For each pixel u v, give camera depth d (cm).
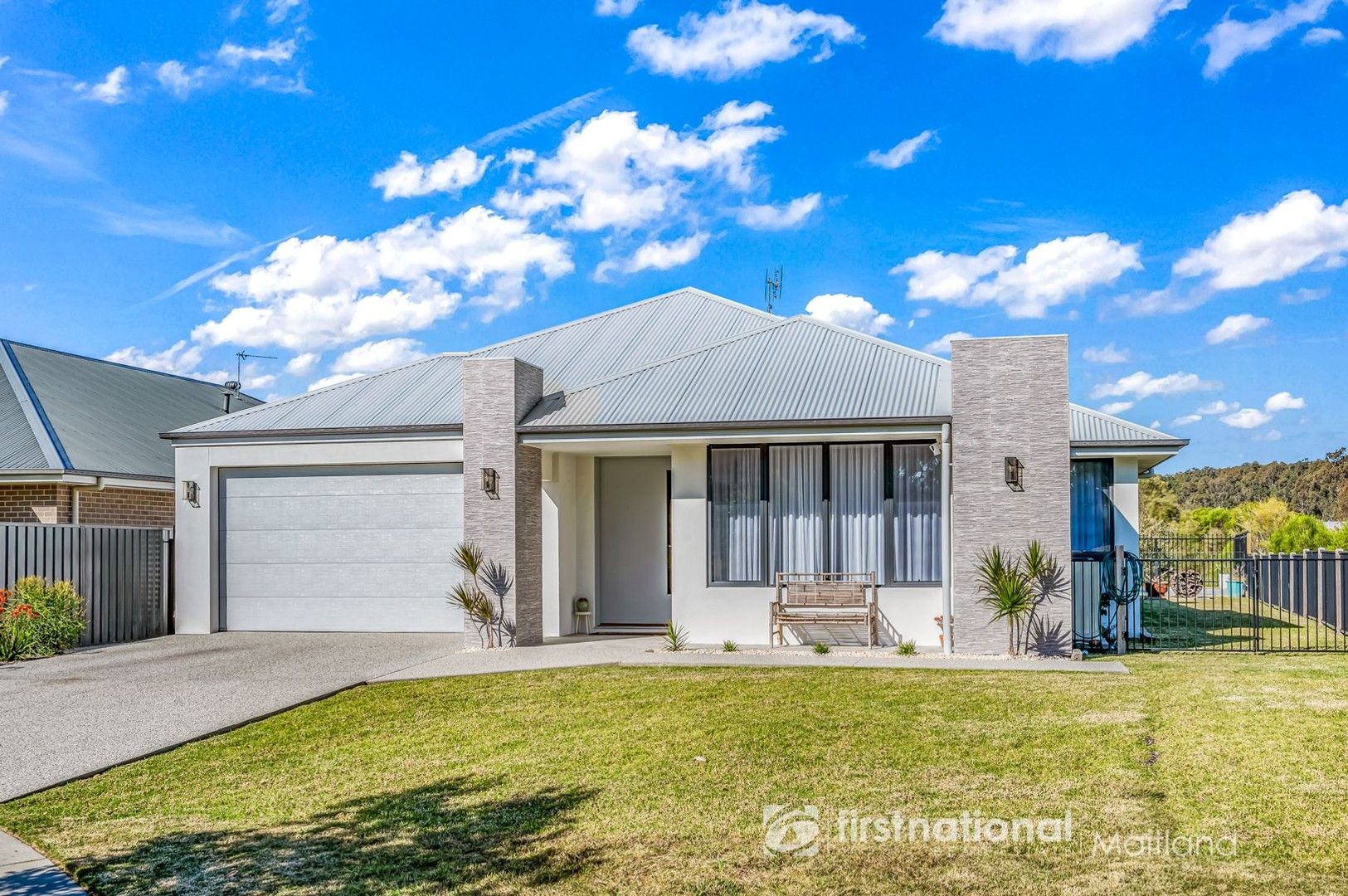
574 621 1723
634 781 726
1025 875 532
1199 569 2747
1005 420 1333
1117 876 528
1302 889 507
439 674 1233
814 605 1480
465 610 1496
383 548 1761
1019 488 1326
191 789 735
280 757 832
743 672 1205
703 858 567
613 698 1046
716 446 1541
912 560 1484
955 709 952
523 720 948
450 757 812
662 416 1494
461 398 1831
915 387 1495
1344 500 4562
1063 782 700
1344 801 646
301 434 1762
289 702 1069
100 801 706
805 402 1486
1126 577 1402
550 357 1992
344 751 847
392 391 1916
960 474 1344
